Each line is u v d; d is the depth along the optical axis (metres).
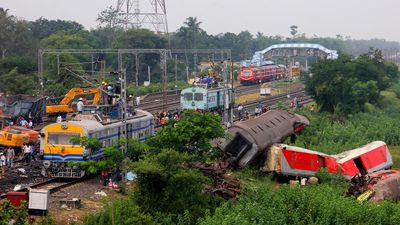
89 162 55.22
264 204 48.03
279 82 192.38
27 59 137.75
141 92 138.88
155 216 44.59
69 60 127.00
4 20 163.88
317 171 63.72
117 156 56.22
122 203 44.38
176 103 120.94
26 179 56.06
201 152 56.59
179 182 45.97
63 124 56.94
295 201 48.41
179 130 55.78
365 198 54.44
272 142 67.81
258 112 105.12
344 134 90.62
